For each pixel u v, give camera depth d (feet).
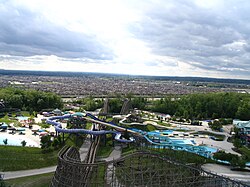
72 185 318.04
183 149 597.93
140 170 364.99
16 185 385.09
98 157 545.85
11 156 500.33
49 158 508.53
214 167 517.96
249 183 435.12
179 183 356.38
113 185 344.49
